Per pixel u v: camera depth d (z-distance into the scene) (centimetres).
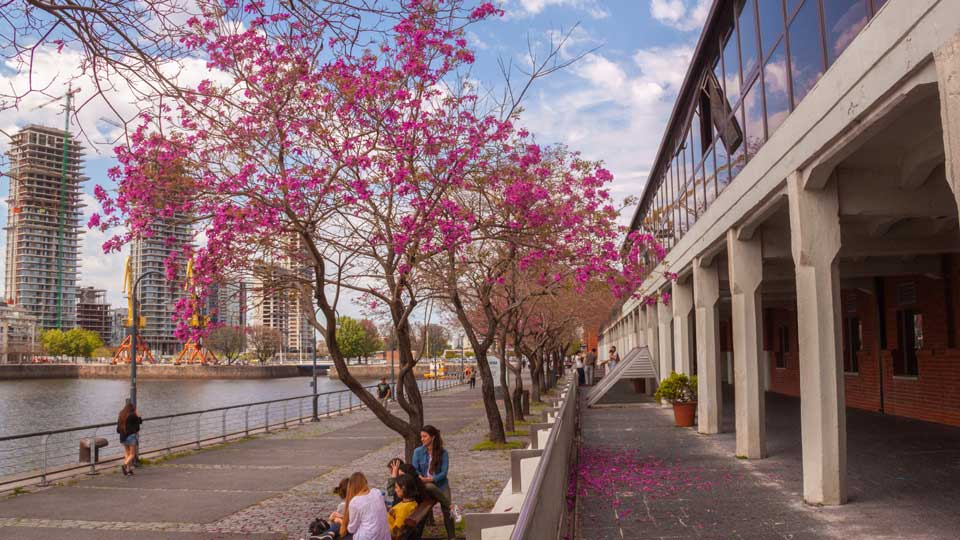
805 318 866
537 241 1095
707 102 1552
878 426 1562
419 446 985
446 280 1236
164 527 1094
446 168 966
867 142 812
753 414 1255
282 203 874
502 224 1024
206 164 895
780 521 791
